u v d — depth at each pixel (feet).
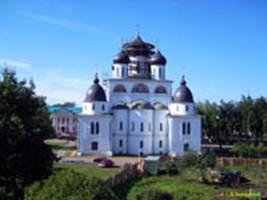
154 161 282.36
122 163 322.34
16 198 153.28
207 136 497.46
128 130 389.80
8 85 175.32
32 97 186.09
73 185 126.52
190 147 383.45
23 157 164.96
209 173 259.19
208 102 504.84
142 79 398.83
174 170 283.18
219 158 329.72
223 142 504.43
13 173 160.76
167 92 402.11
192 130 385.09
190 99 387.96
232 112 487.20
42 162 171.94
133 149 387.34
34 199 128.47
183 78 395.34
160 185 242.37
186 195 214.90
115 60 404.77
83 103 383.65
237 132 499.92
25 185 159.12
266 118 465.47
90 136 375.66
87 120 376.07
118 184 233.35
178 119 383.24
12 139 163.12
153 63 412.77
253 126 481.05
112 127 388.37
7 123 164.45
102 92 382.83
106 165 296.71
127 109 389.39
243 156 376.89
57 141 545.44
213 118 482.69
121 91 398.42
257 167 312.91
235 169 301.02
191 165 293.02
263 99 498.69
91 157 358.02
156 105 396.16
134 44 422.82
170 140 384.68
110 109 393.91
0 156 161.58
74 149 427.33
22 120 173.37
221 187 241.35
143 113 387.34
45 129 202.49
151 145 388.57
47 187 128.67
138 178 263.49
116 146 389.19
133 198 206.80
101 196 126.62
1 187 151.23
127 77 405.80
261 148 379.96
